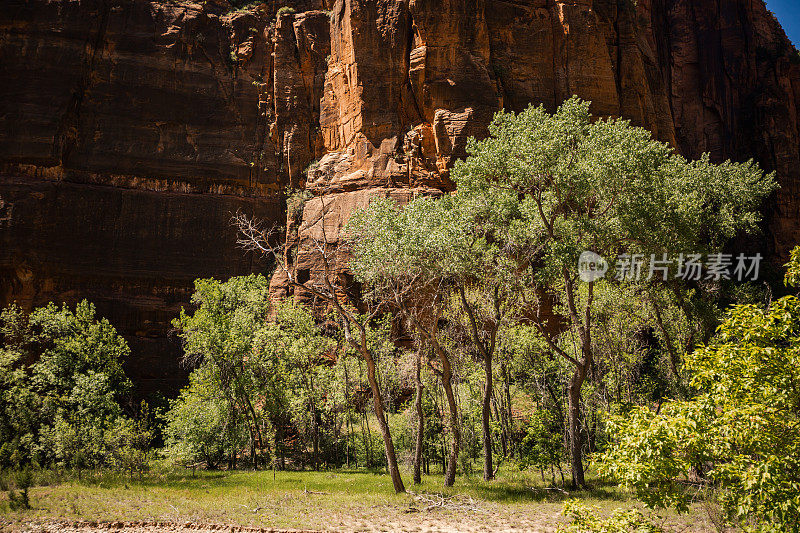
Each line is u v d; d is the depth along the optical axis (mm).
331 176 48938
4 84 45938
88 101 47938
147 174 48156
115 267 45188
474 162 23078
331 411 33625
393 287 21344
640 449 7719
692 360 8570
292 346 32156
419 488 21062
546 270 23000
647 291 27328
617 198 22219
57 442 26875
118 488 22688
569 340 28266
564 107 22375
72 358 33969
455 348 28172
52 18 47938
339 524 15938
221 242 48469
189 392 33531
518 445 28359
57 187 44812
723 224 31047
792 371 7457
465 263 20984
